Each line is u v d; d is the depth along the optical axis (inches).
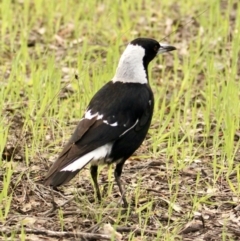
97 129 495.8
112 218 486.6
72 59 798.5
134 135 514.6
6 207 486.0
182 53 821.9
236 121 650.2
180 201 522.0
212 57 756.0
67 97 695.1
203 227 476.4
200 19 892.0
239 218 495.2
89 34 869.2
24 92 716.7
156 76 770.8
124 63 535.8
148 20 917.8
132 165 583.5
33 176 560.7
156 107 671.8
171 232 472.1
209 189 536.7
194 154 584.1
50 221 486.0
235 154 601.0
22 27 854.5
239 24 805.2
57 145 614.2
